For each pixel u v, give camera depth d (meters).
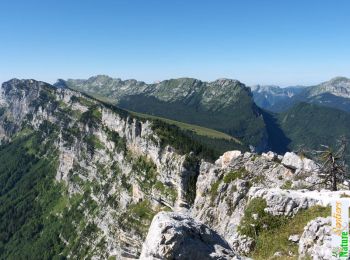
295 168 80.38
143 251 32.50
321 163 76.75
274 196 54.62
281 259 46.84
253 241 52.41
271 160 85.88
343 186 73.38
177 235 31.59
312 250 43.31
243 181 79.50
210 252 32.09
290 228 50.75
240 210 73.25
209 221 79.38
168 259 30.92
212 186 88.00
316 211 50.62
